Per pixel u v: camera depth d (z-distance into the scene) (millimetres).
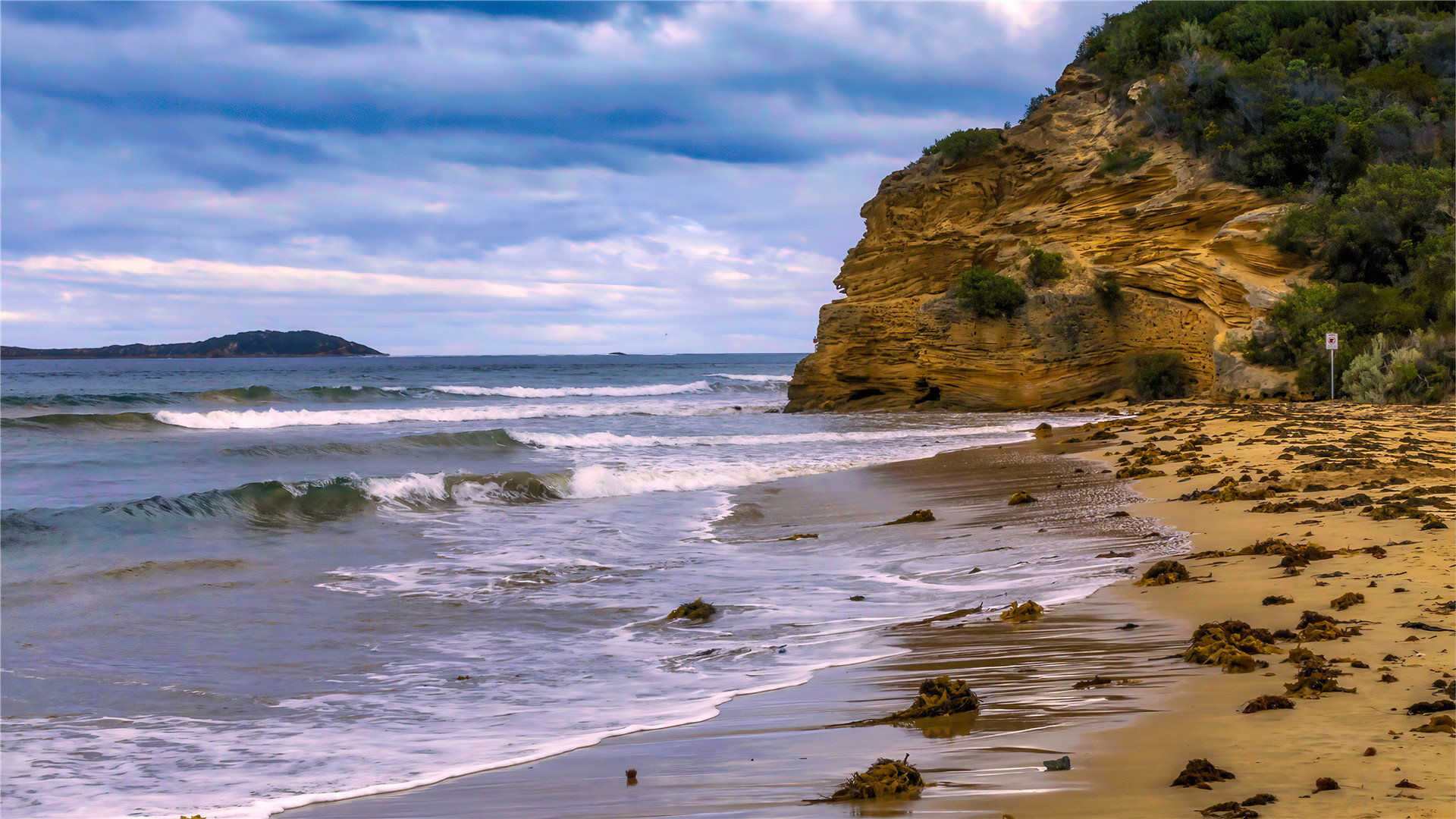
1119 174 53594
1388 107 47594
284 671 9359
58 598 12523
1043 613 9641
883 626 9898
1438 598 8445
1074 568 11891
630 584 13086
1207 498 15953
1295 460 18859
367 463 29250
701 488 23641
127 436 37625
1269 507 14109
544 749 6699
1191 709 6086
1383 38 55531
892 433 37875
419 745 7047
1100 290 50125
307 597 12602
